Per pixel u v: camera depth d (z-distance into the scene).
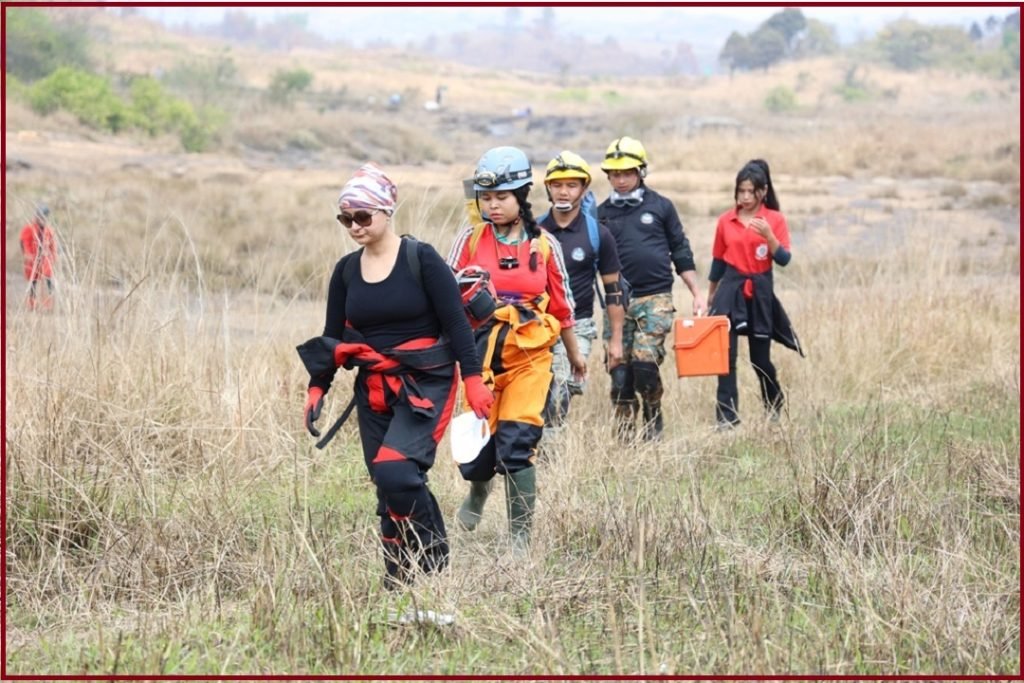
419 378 11.75
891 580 11.23
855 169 77.94
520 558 12.41
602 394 20.70
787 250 19.94
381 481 11.53
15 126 79.50
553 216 16.72
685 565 12.06
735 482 15.62
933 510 13.53
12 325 17.48
